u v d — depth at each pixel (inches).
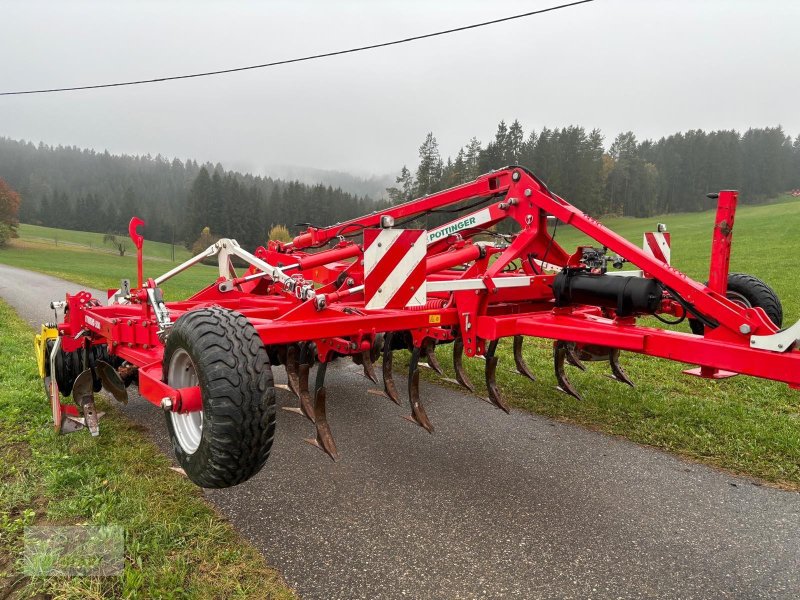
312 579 111.3
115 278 1109.1
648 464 166.2
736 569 116.2
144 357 134.7
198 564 115.1
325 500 143.6
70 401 210.1
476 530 129.9
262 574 112.3
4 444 171.3
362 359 226.2
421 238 143.6
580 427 195.6
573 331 139.8
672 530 130.5
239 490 148.3
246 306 223.0
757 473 159.3
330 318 135.1
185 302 214.2
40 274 1156.5
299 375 164.1
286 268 217.2
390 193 3292.3
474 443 182.2
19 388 225.3
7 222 3336.6
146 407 211.9
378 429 195.0
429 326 153.3
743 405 213.3
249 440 101.8
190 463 108.5
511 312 174.9
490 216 187.9
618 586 110.3
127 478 149.3
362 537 126.5
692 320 190.5
